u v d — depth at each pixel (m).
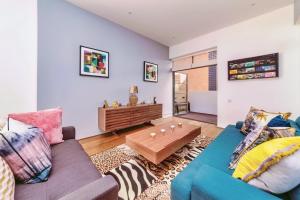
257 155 0.78
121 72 3.56
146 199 1.31
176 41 4.52
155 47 4.50
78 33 2.75
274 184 0.70
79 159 1.23
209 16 3.04
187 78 6.56
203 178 0.79
